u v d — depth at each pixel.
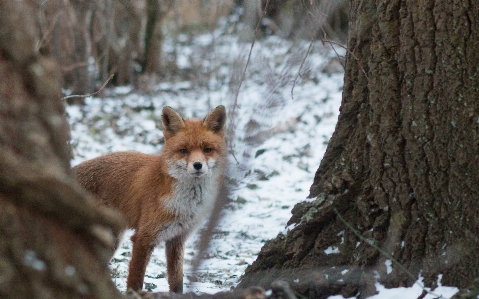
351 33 8.94
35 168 4.61
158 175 11.38
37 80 4.90
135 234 11.30
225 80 29.34
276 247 9.16
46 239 4.61
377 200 8.44
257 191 17.58
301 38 12.03
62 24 26.27
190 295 7.10
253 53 27.42
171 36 40.75
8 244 4.45
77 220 4.74
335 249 8.77
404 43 8.06
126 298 5.54
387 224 8.38
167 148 11.43
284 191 17.52
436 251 7.83
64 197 4.62
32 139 4.77
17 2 4.86
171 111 11.72
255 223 15.34
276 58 26.20
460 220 7.65
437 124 7.85
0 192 4.48
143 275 11.17
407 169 8.15
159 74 32.81
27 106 4.81
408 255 8.05
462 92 7.68
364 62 8.70
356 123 8.90
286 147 20.70
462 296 7.06
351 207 8.78
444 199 7.82
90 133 23.52
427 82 7.90
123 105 27.59
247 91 24.36
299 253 8.98
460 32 7.66
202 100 27.45
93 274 4.90
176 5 33.31
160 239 11.20
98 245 4.96
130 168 12.20
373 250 8.34
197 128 11.67
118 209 12.01
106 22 27.77
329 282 8.49
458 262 7.58
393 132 8.25
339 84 27.52
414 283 7.89
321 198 8.91
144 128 24.47
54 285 4.64
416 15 7.95
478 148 7.58
